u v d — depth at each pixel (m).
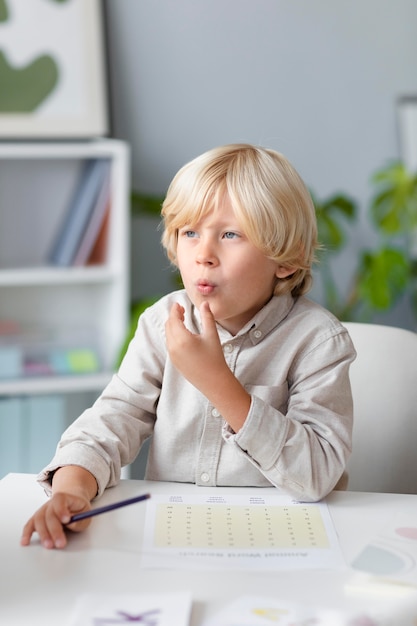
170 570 0.92
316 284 3.04
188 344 1.10
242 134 2.97
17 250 2.82
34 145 2.55
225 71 2.93
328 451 1.14
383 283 2.86
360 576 0.90
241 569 0.92
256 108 2.97
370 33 3.04
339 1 3.00
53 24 2.69
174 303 1.27
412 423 1.50
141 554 0.96
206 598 0.85
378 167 3.09
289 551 0.97
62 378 2.59
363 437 1.52
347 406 1.22
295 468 1.11
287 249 1.20
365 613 0.82
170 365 1.26
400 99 3.07
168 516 1.07
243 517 1.07
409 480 1.50
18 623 0.80
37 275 2.57
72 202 2.77
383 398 1.52
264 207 1.16
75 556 0.95
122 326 2.65
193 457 1.25
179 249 1.21
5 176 2.78
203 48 2.91
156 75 2.88
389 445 1.50
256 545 0.98
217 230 1.17
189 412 1.25
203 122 2.94
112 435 1.22
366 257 2.90
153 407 1.29
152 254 2.91
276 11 2.96
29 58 2.68
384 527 1.04
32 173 2.80
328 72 3.02
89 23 2.72
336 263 3.07
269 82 2.97
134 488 1.18
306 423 1.18
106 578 0.90
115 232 2.64
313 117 3.02
